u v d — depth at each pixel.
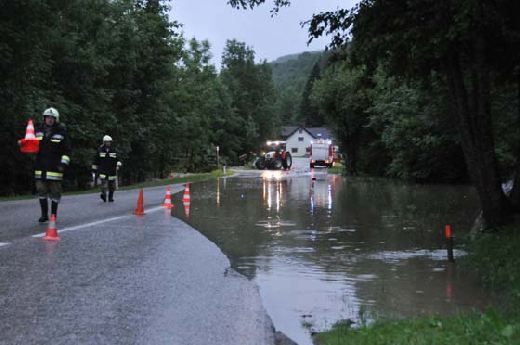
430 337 4.95
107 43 32.41
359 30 11.05
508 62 11.72
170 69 40.41
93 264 7.97
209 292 6.90
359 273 8.55
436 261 9.52
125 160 38.66
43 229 10.77
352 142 49.41
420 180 35.34
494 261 8.82
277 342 5.38
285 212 16.61
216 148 67.12
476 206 19.00
